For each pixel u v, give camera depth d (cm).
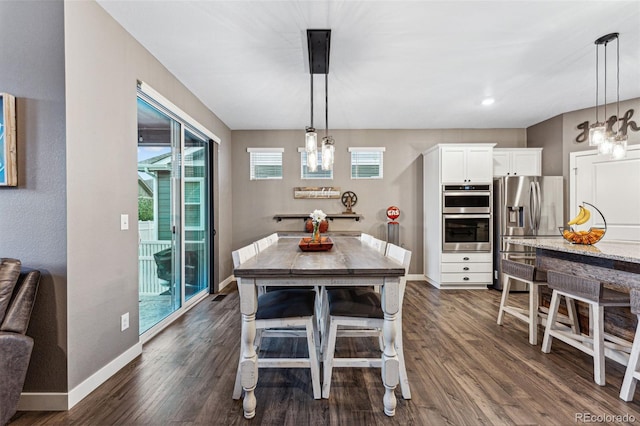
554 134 455
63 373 177
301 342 272
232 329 299
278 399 188
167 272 316
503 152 475
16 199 177
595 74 313
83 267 189
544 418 170
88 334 193
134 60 242
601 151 269
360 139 514
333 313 190
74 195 181
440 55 273
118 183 222
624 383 186
